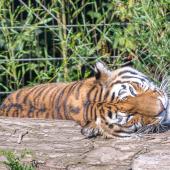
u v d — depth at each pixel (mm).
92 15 15070
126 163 10336
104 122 11180
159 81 13992
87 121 11320
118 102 11430
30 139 11273
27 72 15328
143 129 11242
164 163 10133
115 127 11117
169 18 14664
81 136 11320
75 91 12281
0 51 15078
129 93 11734
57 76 15016
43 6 15016
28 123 11969
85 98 12008
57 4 15109
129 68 12141
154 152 10516
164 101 11391
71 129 11664
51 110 12531
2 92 15039
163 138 11125
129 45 14656
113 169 10219
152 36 14430
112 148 10773
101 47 15016
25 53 15078
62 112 12297
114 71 12203
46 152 10750
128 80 11914
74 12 15164
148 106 11172
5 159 10422
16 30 15023
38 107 12781
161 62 14250
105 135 11164
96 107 11508
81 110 11938
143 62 14523
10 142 11148
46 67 15125
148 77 12891
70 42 14977
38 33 15141
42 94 12898
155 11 14523
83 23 15102
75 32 15195
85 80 12523
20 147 10930
